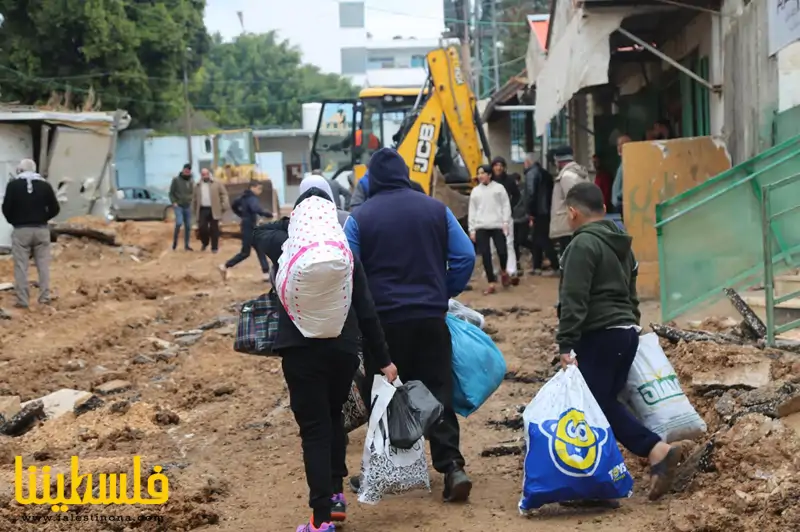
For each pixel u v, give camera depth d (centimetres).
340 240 501
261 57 7050
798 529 465
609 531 505
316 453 508
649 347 570
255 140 6012
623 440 548
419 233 566
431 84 1772
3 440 767
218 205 2348
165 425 817
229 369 1017
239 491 629
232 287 1708
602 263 544
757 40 1158
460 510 558
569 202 563
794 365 694
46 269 1472
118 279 1714
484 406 814
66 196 2461
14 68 4172
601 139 2011
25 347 1186
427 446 721
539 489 523
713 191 966
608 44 1312
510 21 4534
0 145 2319
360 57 8950
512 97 2453
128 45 4362
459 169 1902
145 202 3662
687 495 548
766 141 1136
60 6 4125
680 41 1531
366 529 537
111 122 2481
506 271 1494
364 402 602
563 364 540
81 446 753
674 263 952
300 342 504
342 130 2039
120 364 1089
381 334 526
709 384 685
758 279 926
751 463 543
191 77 5262
